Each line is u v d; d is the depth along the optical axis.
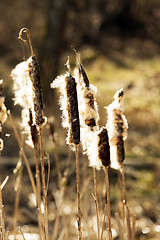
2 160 4.90
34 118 1.62
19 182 2.67
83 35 12.80
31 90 1.61
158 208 4.42
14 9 12.60
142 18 13.96
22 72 1.62
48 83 6.95
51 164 5.01
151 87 9.29
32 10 12.57
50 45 7.38
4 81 7.03
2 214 1.87
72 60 10.77
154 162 5.54
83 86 1.64
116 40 13.15
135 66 11.35
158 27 14.10
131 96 8.62
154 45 13.32
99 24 13.48
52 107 5.37
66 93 1.55
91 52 11.77
